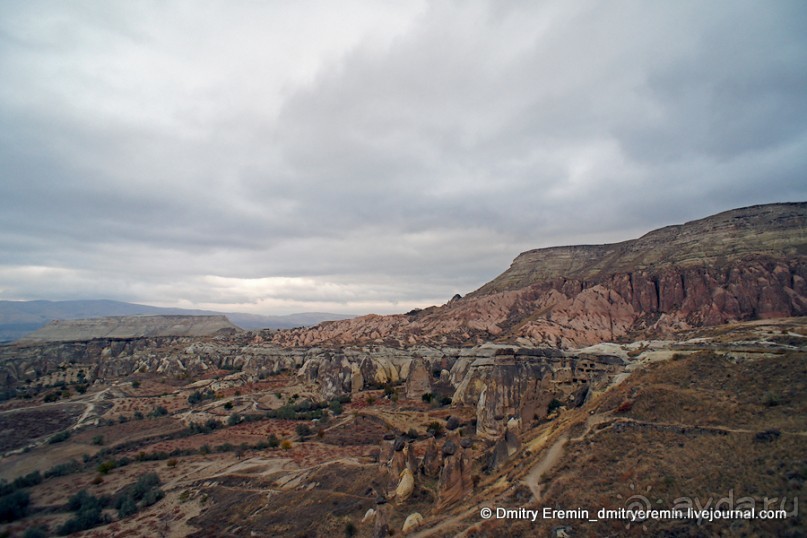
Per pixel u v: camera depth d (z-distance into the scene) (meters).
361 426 89.56
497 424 71.31
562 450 41.28
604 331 121.19
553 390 78.94
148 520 55.78
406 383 116.81
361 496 52.09
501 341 111.94
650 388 46.22
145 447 84.44
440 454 54.62
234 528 51.12
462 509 38.66
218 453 79.69
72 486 66.88
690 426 38.03
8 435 91.06
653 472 33.78
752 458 31.73
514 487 38.03
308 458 72.19
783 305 103.50
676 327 112.50
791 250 120.25
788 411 35.97
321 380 128.38
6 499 58.81
